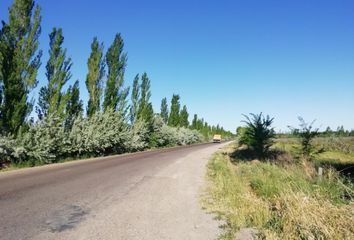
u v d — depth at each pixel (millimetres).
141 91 45375
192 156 30375
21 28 20656
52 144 21375
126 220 7195
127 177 14406
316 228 5766
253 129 24234
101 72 32719
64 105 23938
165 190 11273
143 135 42281
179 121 71938
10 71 19578
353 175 14297
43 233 6090
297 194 7605
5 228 6258
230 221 7148
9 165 18375
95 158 27031
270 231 6297
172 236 6188
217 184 12367
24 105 20016
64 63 24109
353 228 5668
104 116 30688
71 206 8312
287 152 24984
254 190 11508
